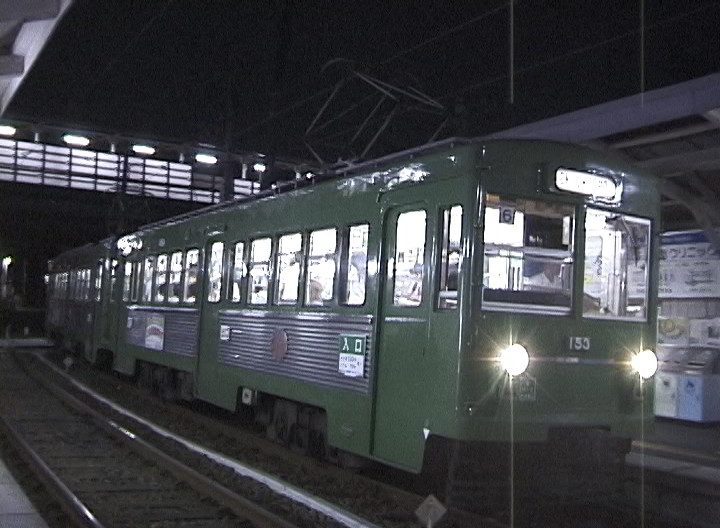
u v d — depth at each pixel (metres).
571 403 7.47
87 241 44.50
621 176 7.91
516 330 7.21
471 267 7.07
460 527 6.99
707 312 13.45
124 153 26.42
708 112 10.30
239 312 11.53
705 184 12.95
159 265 15.52
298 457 9.99
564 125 11.84
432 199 7.57
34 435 11.46
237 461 10.11
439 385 7.25
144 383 16.91
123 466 9.59
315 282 9.56
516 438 7.12
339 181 9.23
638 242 8.08
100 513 7.38
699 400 12.88
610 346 7.74
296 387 9.71
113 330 18.62
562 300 7.52
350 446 8.50
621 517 7.84
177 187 32.56
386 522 7.23
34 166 32.06
